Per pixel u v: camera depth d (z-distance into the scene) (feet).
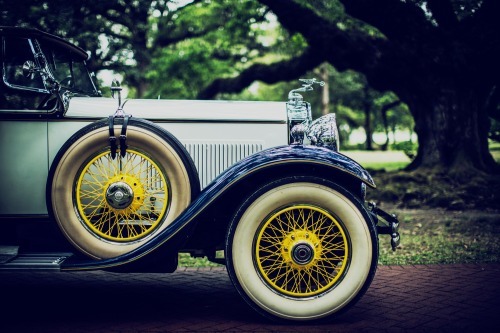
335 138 11.83
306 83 12.23
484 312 11.07
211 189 10.01
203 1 49.29
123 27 49.67
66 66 13.55
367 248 10.08
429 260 16.56
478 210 28.19
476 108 34.71
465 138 33.91
